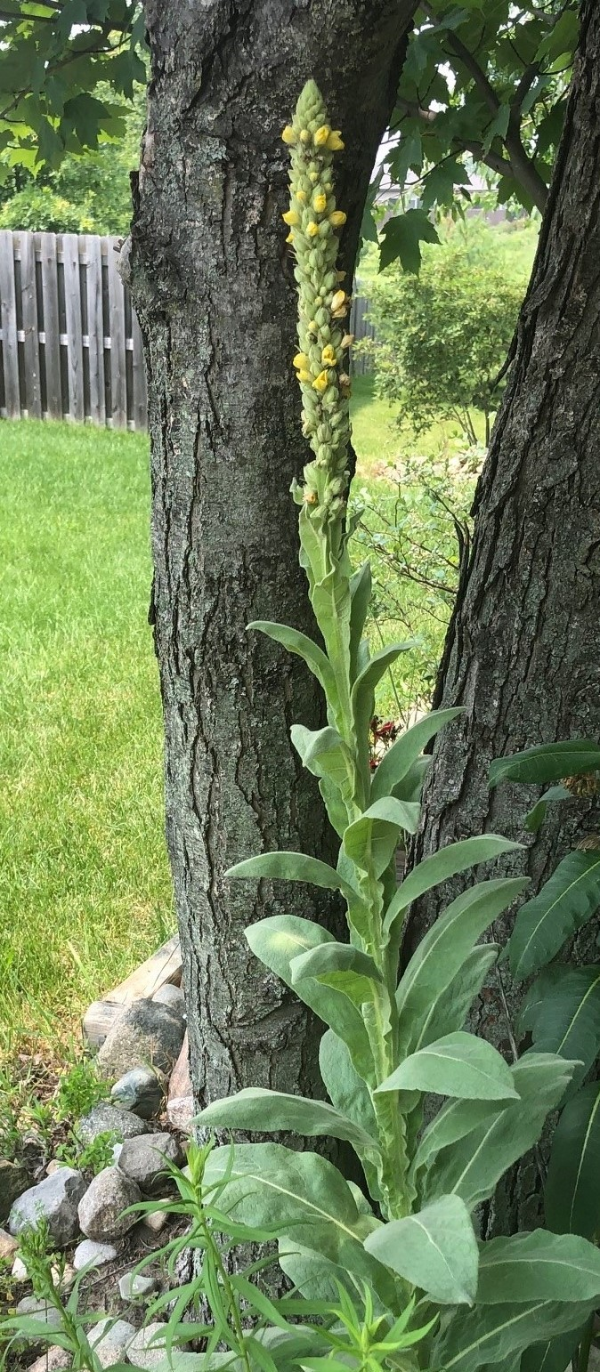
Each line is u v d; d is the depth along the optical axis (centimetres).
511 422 182
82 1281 234
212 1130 202
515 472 181
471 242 1320
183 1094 279
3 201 1762
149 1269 237
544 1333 138
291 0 140
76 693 524
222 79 146
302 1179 144
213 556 171
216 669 176
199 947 195
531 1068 143
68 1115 280
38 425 1264
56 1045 302
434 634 481
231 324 158
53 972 327
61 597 656
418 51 254
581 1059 157
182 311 160
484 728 192
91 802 425
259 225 153
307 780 184
